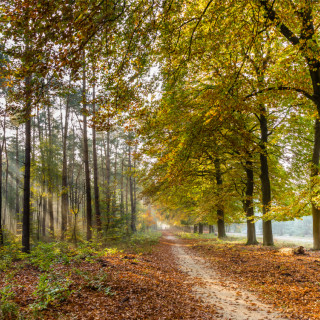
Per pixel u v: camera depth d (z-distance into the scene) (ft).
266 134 54.60
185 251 62.95
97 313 17.93
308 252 41.55
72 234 62.85
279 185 62.49
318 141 46.50
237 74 27.45
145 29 20.54
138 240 71.26
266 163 54.34
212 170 65.05
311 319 18.95
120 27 20.29
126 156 134.00
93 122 24.61
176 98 34.30
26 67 16.53
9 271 26.78
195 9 26.66
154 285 26.58
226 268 38.91
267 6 23.62
